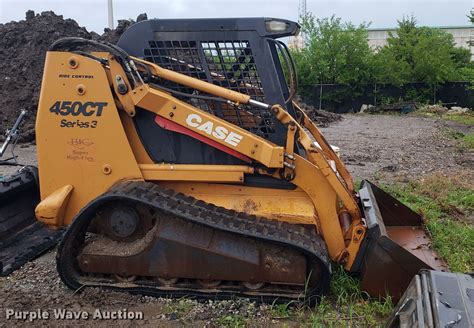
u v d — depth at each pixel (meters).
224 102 3.92
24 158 9.84
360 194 4.72
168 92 4.00
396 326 2.97
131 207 3.82
